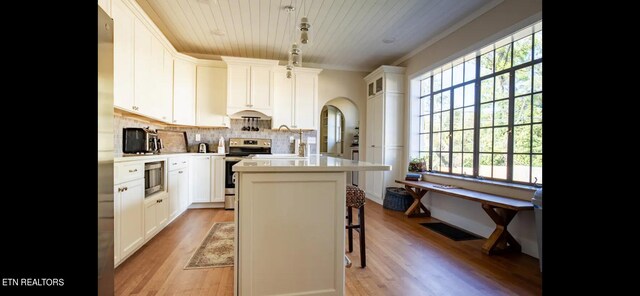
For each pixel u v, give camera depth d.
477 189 3.27
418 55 4.43
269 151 4.86
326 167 1.62
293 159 2.45
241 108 4.53
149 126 3.90
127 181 2.30
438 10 3.19
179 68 4.22
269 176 1.60
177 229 3.31
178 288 1.96
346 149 7.41
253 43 4.29
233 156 4.39
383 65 4.91
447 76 4.02
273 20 3.48
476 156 3.46
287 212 1.62
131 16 2.70
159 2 3.06
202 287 1.98
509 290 1.99
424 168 4.30
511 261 2.49
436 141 4.25
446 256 2.59
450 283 2.08
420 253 2.66
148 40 3.13
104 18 1.20
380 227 3.51
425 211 4.08
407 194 4.35
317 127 4.95
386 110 4.74
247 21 3.51
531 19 2.59
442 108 4.12
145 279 2.08
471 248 2.81
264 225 1.61
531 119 2.78
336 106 7.47
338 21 3.49
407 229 3.43
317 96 4.97
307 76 4.93
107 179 1.24
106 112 1.22
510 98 3.01
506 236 2.70
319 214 1.66
